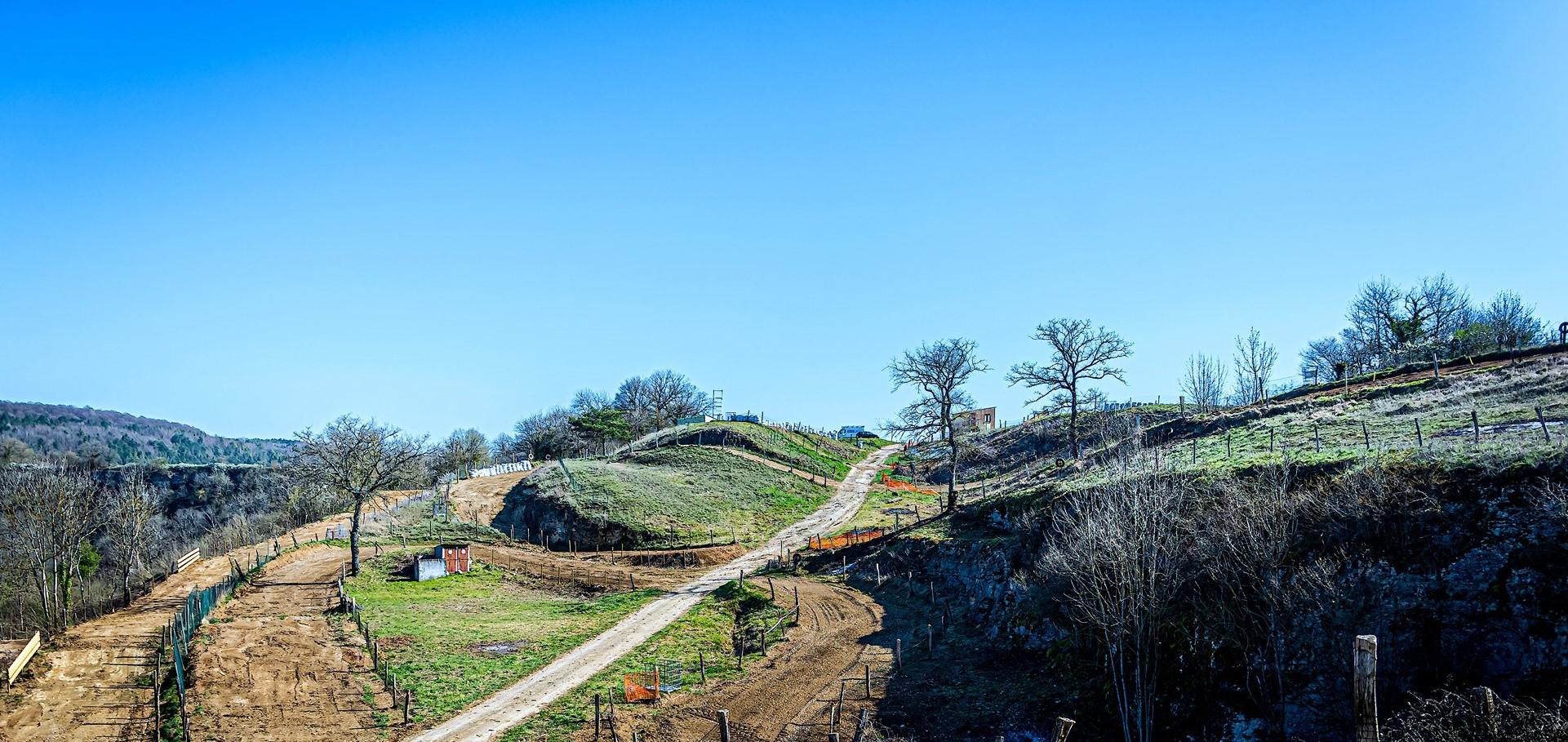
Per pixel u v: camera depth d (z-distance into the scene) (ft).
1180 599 112.06
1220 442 191.11
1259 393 319.88
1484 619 93.20
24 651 142.82
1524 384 175.94
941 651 142.92
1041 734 110.01
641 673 142.82
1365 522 104.99
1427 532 101.04
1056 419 359.05
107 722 123.85
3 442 415.44
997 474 325.42
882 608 171.83
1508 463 103.65
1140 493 121.70
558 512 265.95
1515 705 77.15
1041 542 152.46
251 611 177.17
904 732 115.44
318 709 129.29
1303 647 97.19
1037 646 132.26
